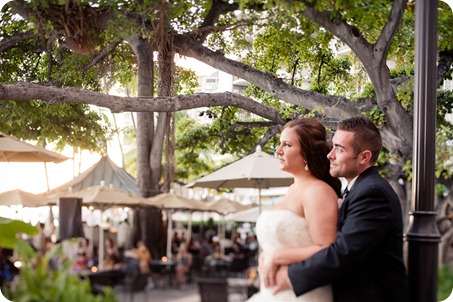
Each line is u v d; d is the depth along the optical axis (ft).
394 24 22.00
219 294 24.03
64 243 31.37
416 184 10.42
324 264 8.58
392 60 32.30
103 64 30.50
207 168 37.17
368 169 9.30
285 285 9.09
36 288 20.31
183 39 27.12
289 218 9.27
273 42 29.50
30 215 32.68
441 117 29.12
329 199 9.20
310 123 9.71
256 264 31.91
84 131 33.73
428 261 10.19
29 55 32.04
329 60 30.96
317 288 9.23
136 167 35.73
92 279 26.76
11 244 12.90
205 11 27.07
